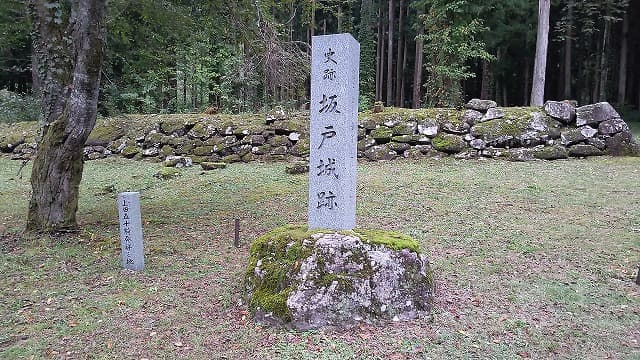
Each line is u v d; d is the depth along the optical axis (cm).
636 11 2033
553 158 919
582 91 2248
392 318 331
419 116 1011
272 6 695
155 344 306
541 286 395
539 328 325
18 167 1063
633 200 637
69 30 528
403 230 550
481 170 852
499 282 404
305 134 1044
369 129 1009
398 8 2602
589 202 638
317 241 342
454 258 461
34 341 311
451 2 1323
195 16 635
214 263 460
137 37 712
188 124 1103
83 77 504
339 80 359
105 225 589
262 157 1032
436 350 296
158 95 1428
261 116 1104
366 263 334
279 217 622
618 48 2200
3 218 636
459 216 599
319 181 375
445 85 1388
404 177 817
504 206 637
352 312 323
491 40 1611
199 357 290
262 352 293
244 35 602
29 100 1261
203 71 1357
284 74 578
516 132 948
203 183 844
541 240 505
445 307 356
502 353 293
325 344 301
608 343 305
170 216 637
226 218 624
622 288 389
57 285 405
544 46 1299
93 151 1121
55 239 517
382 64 2592
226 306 361
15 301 371
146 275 426
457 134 979
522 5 1565
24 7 608
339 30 2091
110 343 307
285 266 341
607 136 938
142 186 846
